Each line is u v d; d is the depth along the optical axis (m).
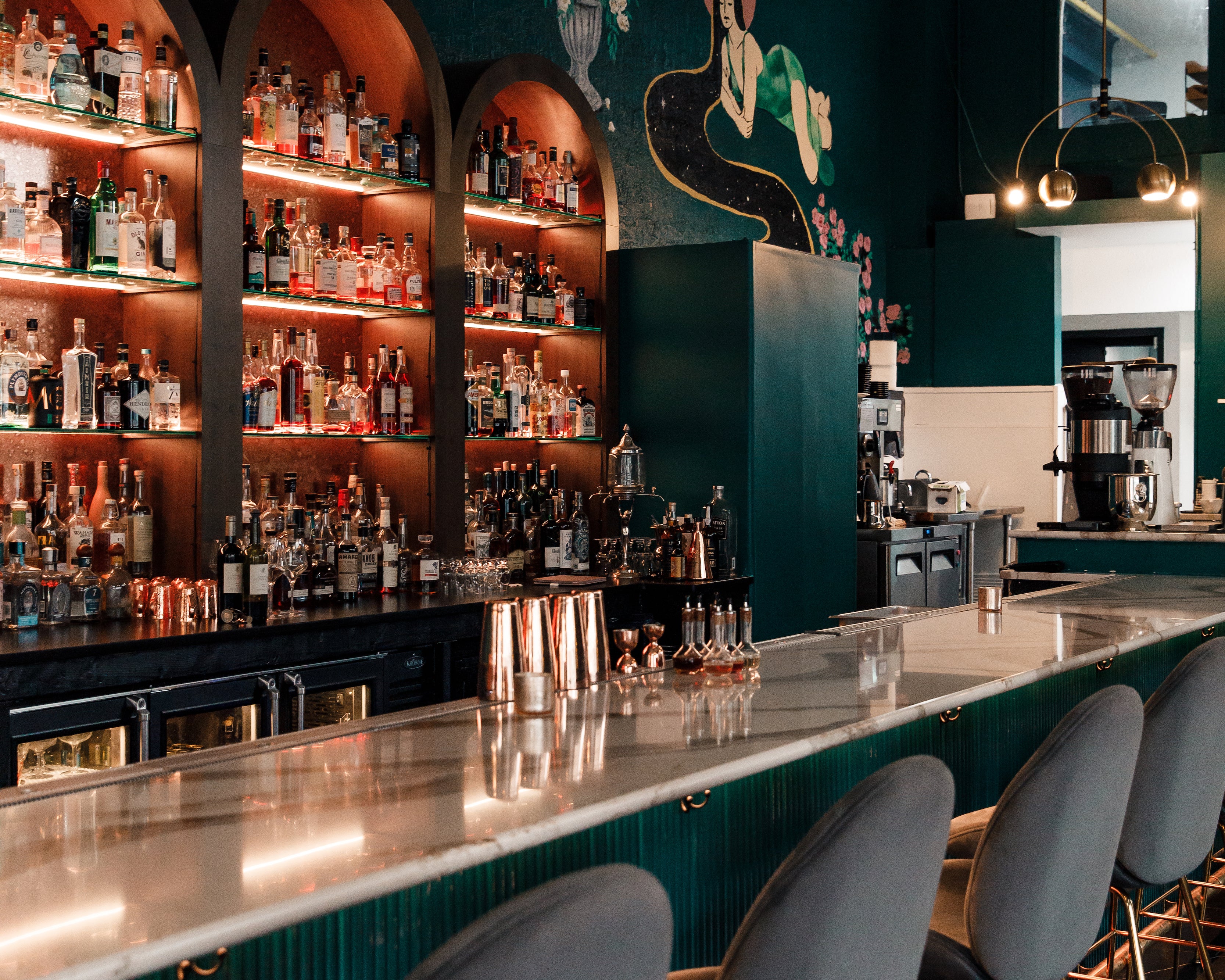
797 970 1.31
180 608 3.40
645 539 5.01
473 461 5.15
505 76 4.68
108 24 3.63
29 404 3.32
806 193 7.74
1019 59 9.20
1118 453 5.45
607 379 5.30
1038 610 3.42
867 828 1.33
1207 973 2.92
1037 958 1.85
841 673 2.42
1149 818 2.32
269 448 4.25
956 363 8.83
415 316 4.41
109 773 1.66
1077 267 9.66
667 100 6.34
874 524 7.00
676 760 1.71
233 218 3.62
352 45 4.39
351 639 3.65
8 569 3.20
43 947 1.06
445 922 1.63
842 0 8.24
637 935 1.02
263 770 1.68
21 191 3.51
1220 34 8.49
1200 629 3.62
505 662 2.17
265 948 1.43
